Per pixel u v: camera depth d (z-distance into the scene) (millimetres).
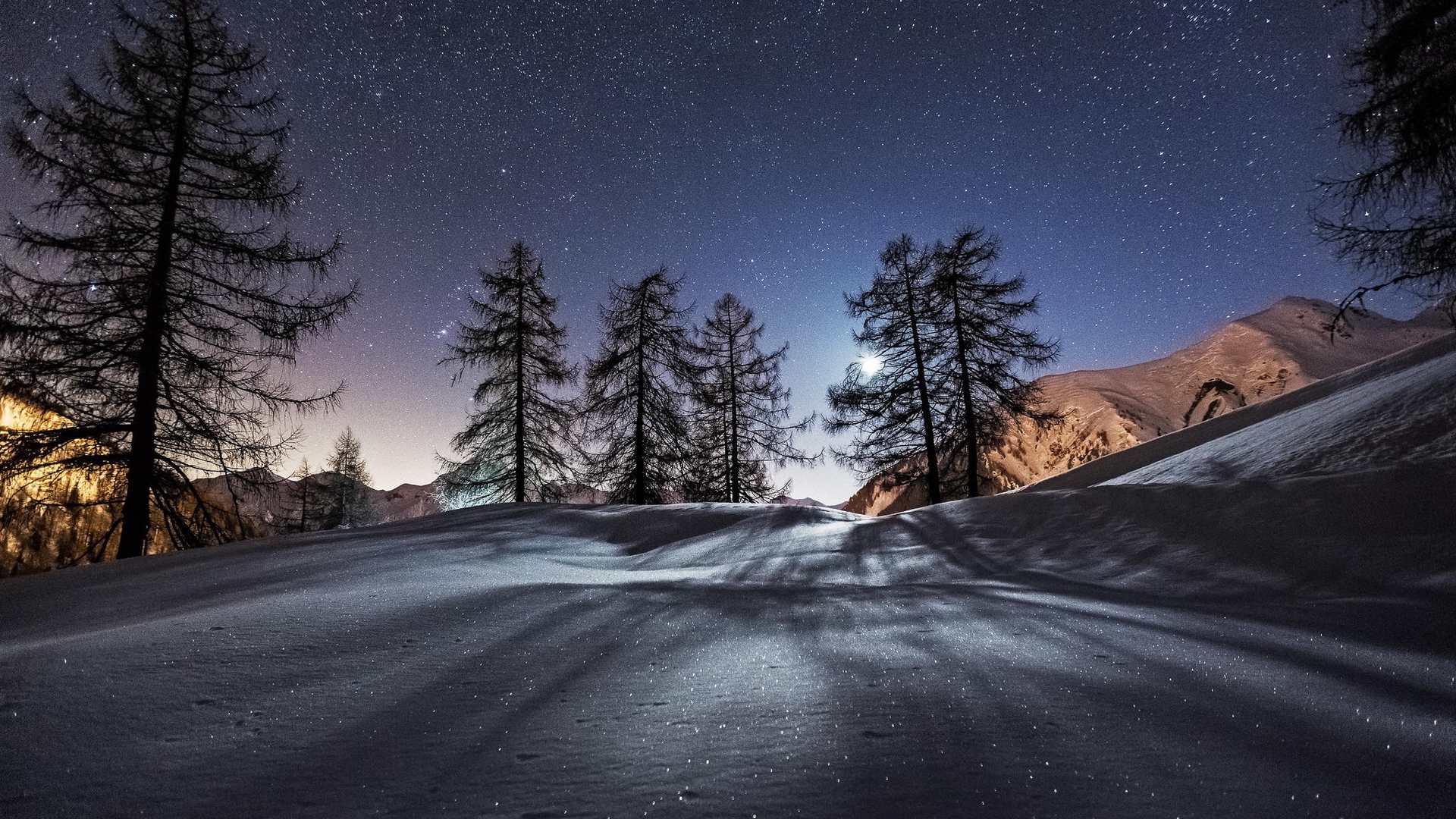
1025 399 18719
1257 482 5816
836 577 5539
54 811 1317
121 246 11445
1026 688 1996
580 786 1374
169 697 2018
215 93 12633
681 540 8789
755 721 1735
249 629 2920
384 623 3061
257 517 14266
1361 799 1251
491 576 5559
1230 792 1290
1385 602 3330
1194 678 2105
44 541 12055
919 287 19938
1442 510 4387
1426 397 7938
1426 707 1792
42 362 10648
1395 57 9398
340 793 1376
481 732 1717
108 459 11070
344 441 38312
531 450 20781
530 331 20984
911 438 19719
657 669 2299
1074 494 6898
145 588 5004
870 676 2137
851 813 1222
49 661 2377
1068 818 1186
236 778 1463
